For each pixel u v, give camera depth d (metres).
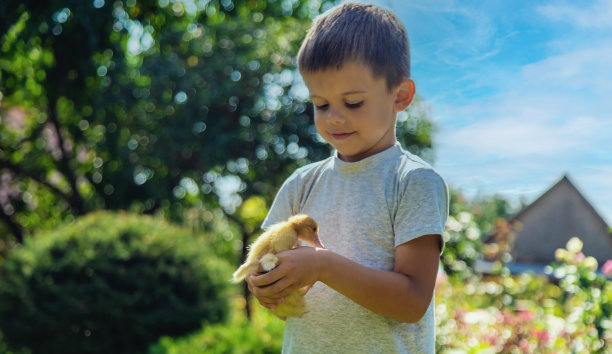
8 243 14.87
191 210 13.90
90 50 11.26
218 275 8.27
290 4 14.57
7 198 14.07
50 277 7.34
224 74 12.21
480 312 5.50
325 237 1.90
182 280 7.75
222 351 5.59
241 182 12.81
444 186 1.80
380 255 1.79
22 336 7.31
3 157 13.66
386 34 1.83
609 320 4.41
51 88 12.34
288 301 1.79
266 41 12.61
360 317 1.78
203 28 12.63
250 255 1.84
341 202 1.90
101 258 7.48
